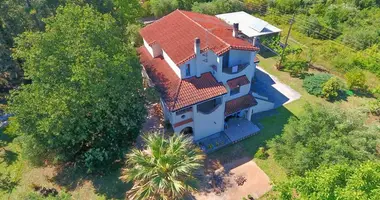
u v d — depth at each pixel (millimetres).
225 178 27938
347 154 21688
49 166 29172
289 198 16969
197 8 56031
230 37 30797
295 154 23906
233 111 31875
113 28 29438
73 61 24672
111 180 27594
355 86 40031
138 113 27469
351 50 46875
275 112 36406
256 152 30672
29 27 37406
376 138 22859
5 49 35375
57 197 22969
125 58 26219
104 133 27078
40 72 24172
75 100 23469
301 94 39594
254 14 61969
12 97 25688
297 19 57250
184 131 31656
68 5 29484
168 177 20359
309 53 45000
